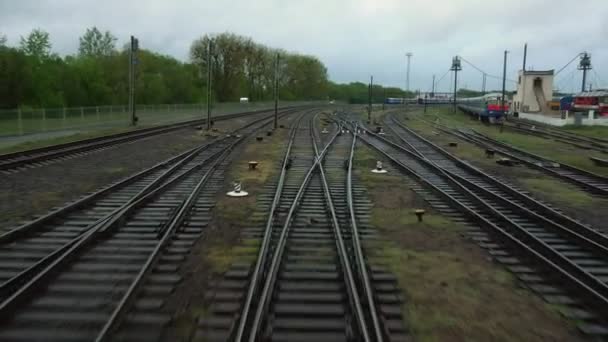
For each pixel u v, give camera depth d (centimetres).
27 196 1441
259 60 10325
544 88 7262
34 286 771
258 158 2420
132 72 4138
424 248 1036
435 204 1444
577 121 5084
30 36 6050
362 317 666
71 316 701
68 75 5725
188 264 908
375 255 982
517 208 1372
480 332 685
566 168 2244
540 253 1013
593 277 849
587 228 1173
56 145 2417
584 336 688
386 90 17688
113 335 651
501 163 2389
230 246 1012
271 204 1384
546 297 801
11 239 1030
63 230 1107
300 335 664
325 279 847
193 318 702
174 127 3838
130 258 930
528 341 668
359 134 3934
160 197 1440
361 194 1563
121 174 1855
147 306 734
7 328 668
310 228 1146
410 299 782
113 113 4606
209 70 3878
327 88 14612
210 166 2089
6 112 3203
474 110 6650
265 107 8944
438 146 3136
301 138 3538
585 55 7475
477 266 935
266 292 739
